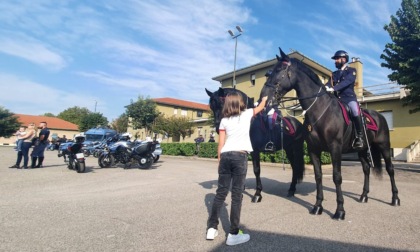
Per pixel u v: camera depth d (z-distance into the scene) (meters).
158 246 3.19
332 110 4.78
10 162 14.27
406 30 13.40
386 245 3.27
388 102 21.64
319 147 4.92
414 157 19.30
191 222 4.13
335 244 3.29
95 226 3.92
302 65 4.88
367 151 5.74
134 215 4.52
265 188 7.30
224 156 3.41
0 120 49.91
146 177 9.42
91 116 68.00
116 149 12.39
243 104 3.57
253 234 3.61
